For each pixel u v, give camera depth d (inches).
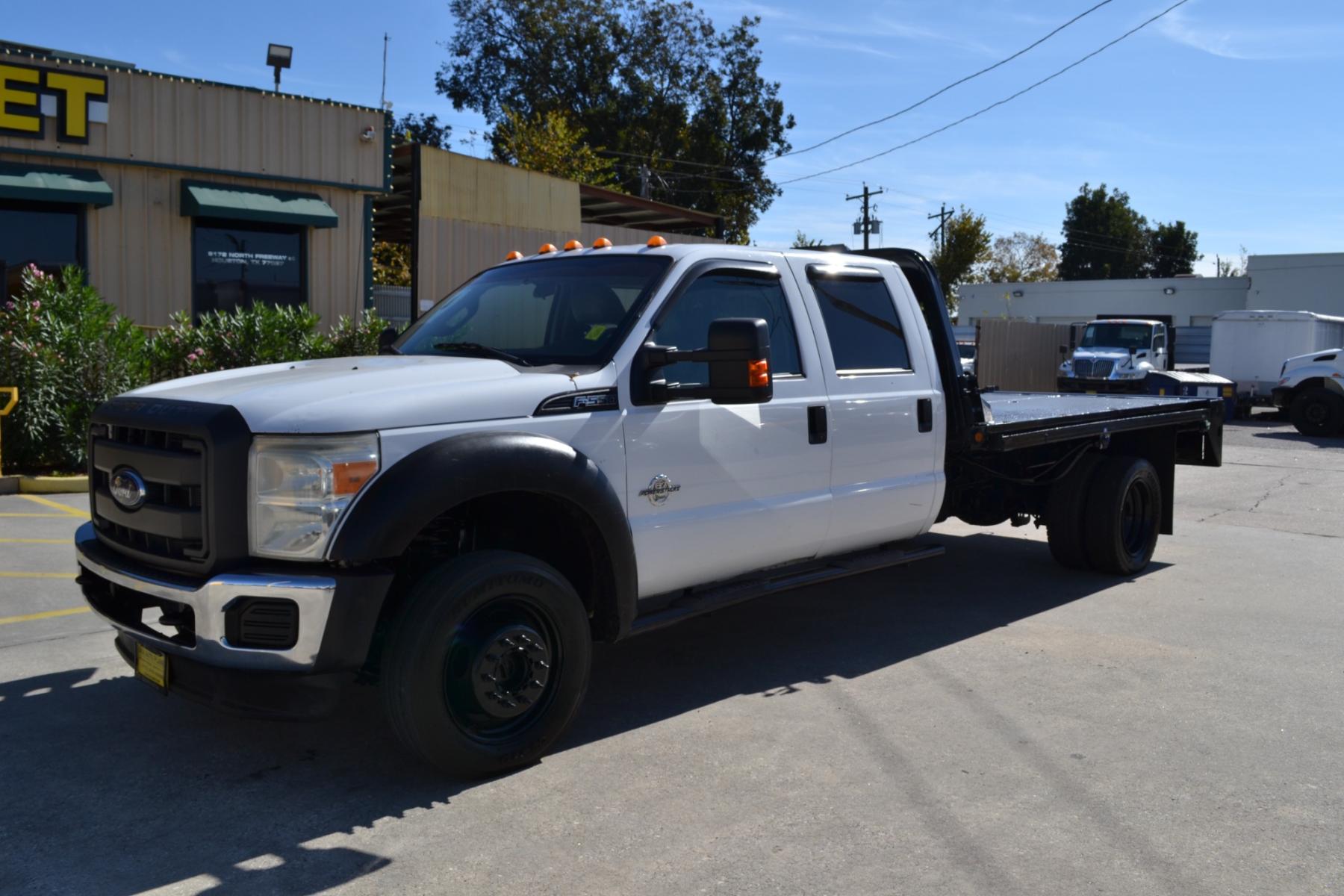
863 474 211.6
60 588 257.0
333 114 597.6
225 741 165.9
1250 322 983.6
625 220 884.6
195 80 547.8
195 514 140.0
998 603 262.7
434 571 144.4
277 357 484.1
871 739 169.6
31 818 139.2
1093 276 3378.4
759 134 1844.2
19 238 508.4
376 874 125.3
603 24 1786.4
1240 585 285.3
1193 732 174.2
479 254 671.1
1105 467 282.5
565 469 153.5
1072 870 127.6
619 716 180.1
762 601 263.3
